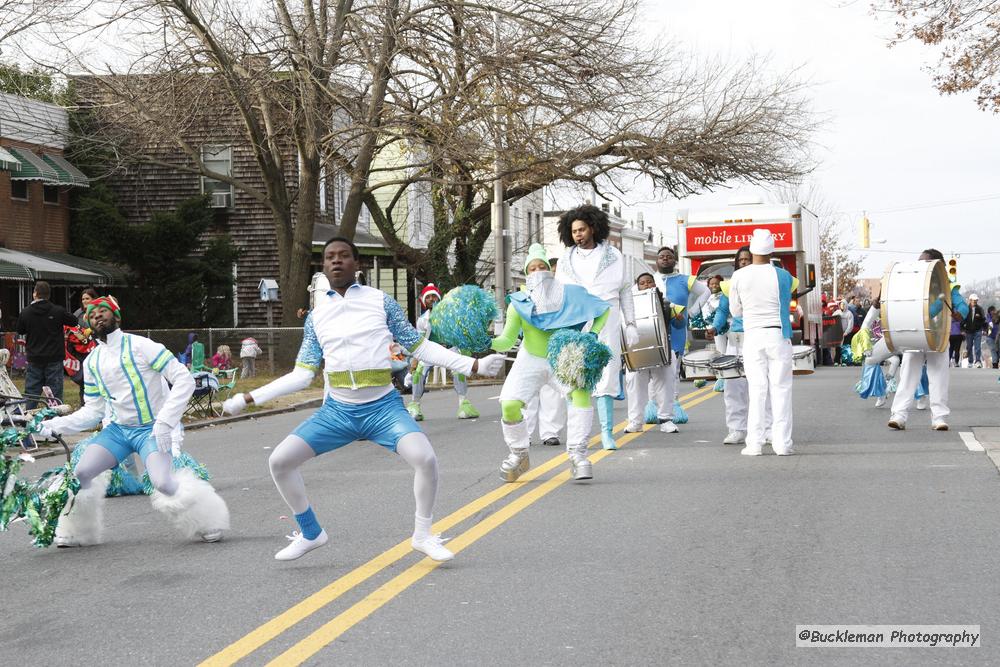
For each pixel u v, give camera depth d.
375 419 7.01
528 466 10.41
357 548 7.75
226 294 34.84
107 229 33.22
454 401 21.52
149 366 8.19
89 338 16.92
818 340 32.41
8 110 32.91
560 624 5.79
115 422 8.28
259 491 10.62
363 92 27.84
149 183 38.50
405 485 10.53
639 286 13.84
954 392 19.91
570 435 10.18
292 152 37.56
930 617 5.79
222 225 38.66
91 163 36.22
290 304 30.80
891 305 12.94
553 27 26.91
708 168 30.38
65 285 34.00
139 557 7.80
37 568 7.61
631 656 5.25
